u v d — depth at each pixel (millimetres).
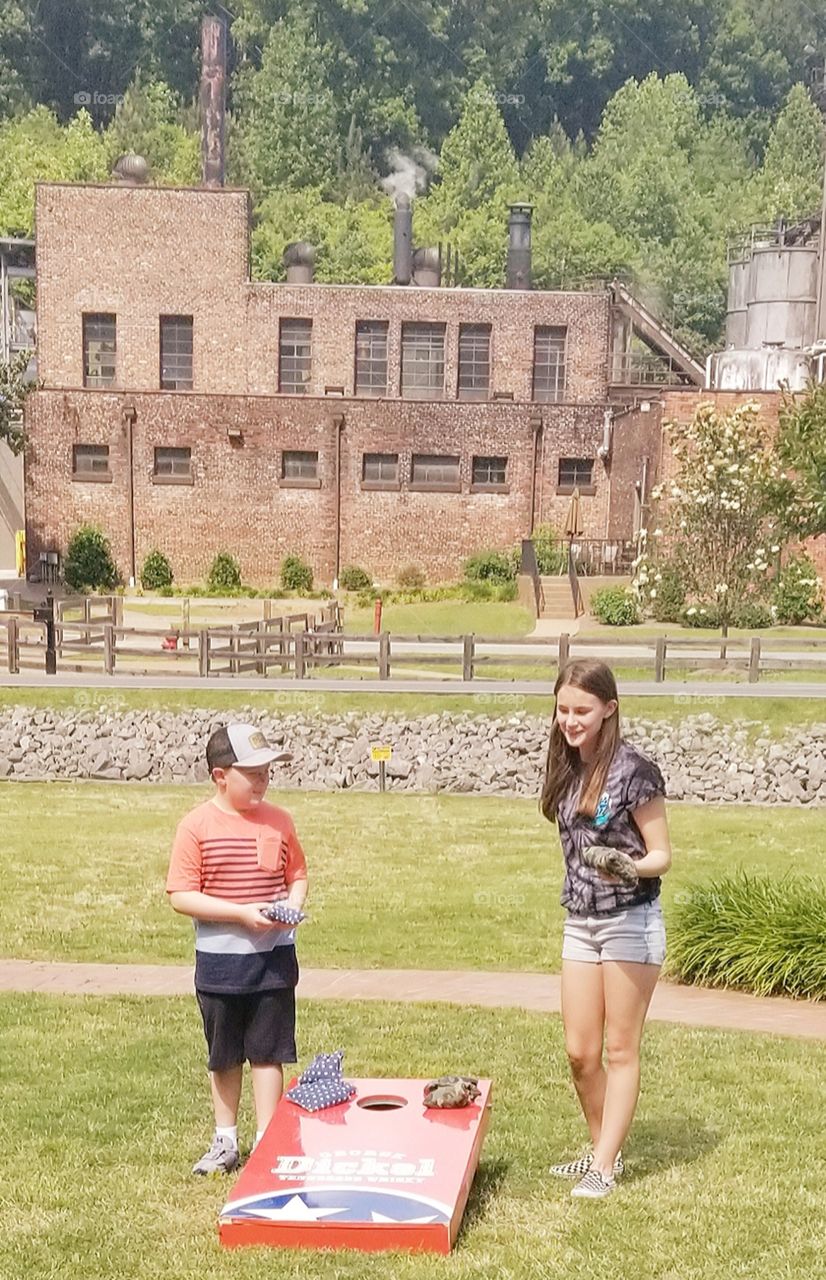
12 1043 8312
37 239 51469
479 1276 5023
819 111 124562
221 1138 6125
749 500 34062
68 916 12562
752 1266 5168
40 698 24953
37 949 11273
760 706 23469
